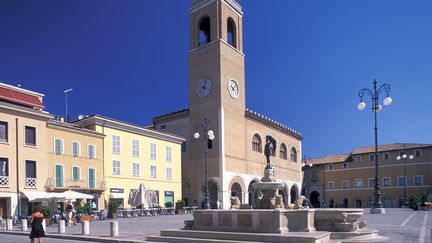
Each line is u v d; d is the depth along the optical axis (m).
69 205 30.81
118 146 42.62
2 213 30.95
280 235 13.50
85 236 18.92
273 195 18.42
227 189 51.84
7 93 33.16
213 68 54.38
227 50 55.72
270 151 19.84
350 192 74.75
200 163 54.09
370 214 28.97
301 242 12.98
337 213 14.97
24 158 32.72
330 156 83.19
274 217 14.52
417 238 14.20
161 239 16.12
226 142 52.84
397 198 68.38
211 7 56.44
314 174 80.38
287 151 73.06
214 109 53.44
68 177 36.53
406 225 19.39
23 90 34.88
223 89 53.75
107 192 40.59
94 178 39.16
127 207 42.75
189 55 57.97
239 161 55.44
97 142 40.16
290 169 73.94
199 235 15.66
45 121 35.03
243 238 14.28
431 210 38.69
